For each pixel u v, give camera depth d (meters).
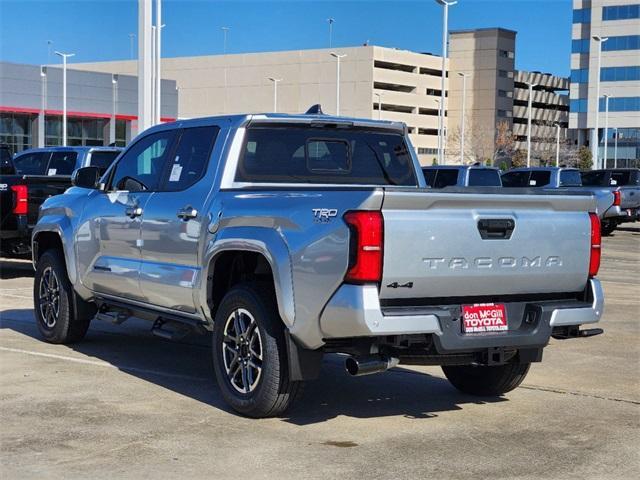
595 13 108.69
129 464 5.40
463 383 7.36
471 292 5.92
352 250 5.56
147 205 7.54
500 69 136.75
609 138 109.81
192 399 6.99
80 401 6.86
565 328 6.38
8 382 7.43
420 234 5.65
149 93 15.74
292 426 6.29
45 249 9.41
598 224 6.45
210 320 6.90
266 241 6.12
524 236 6.06
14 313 11.07
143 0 15.50
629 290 14.77
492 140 129.62
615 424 6.50
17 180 13.34
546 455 5.73
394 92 126.19
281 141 7.21
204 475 5.23
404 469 5.39
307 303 5.81
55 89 67.62
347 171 7.53
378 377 8.00
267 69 129.88
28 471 5.24
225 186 6.90
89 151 16.58
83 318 8.91
